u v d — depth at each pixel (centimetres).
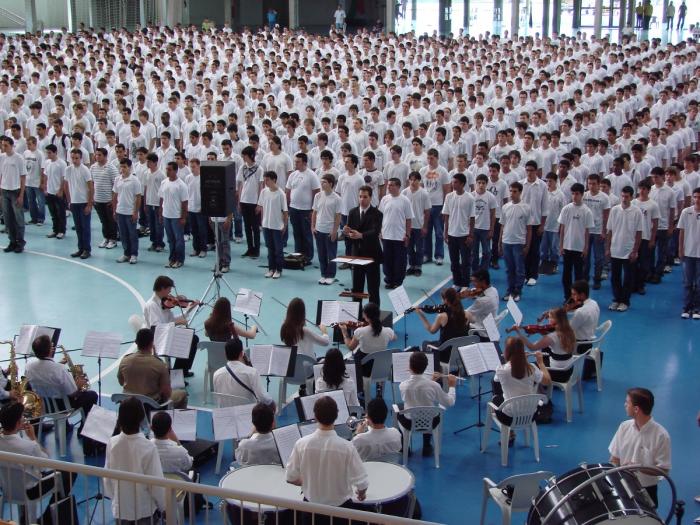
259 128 2078
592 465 600
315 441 639
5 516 770
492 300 1136
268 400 883
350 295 1258
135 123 2014
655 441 691
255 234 1728
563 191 1603
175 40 3600
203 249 1745
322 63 2877
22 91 2458
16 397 895
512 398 875
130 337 1284
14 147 1978
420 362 873
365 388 1012
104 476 591
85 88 2505
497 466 899
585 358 1128
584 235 1388
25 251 1797
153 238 1798
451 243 1490
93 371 1156
